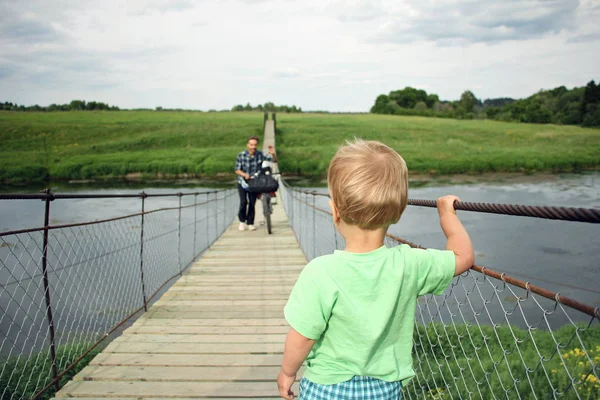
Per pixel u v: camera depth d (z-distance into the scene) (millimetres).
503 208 1285
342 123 76875
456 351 4426
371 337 1243
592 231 13602
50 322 2967
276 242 9125
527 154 46500
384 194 1224
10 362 4000
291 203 13438
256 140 9906
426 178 34531
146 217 14898
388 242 2430
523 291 8070
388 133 65562
